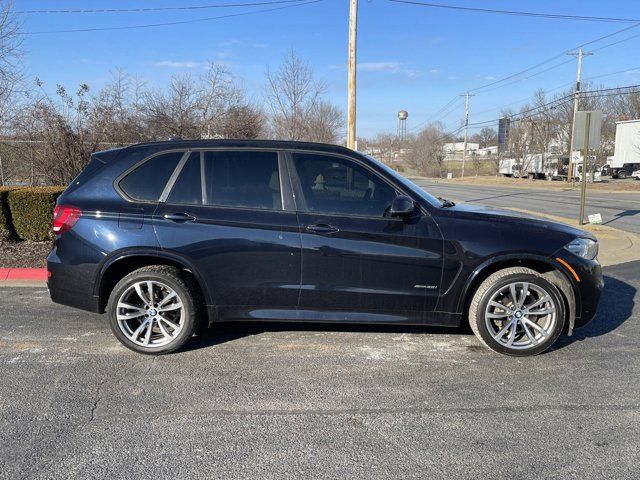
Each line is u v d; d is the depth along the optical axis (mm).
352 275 4090
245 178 4199
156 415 3240
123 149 4355
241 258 4082
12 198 8203
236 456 2795
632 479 2602
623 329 4945
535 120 57031
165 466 2693
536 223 4258
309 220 4078
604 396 3539
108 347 4402
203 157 4242
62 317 5227
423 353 4297
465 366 4039
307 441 2951
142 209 4109
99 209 4121
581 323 4227
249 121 18859
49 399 3443
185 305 4156
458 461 2762
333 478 2605
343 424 3148
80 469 2658
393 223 4078
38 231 8359
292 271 4094
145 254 4055
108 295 4301
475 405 3402
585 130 12375
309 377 3826
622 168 49844
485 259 4070
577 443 2939
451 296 4137
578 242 4191
